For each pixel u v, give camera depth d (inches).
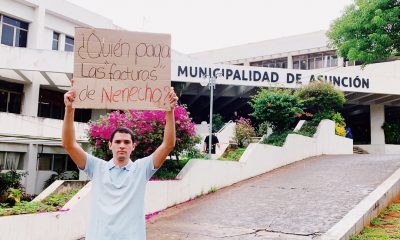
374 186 406.3
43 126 839.7
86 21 1053.2
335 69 1200.2
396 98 1061.8
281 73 949.8
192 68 903.7
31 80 901.8
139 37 160.6
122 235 127.7
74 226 311.3
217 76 856.3
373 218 322.3
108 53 158.6
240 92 998.4
